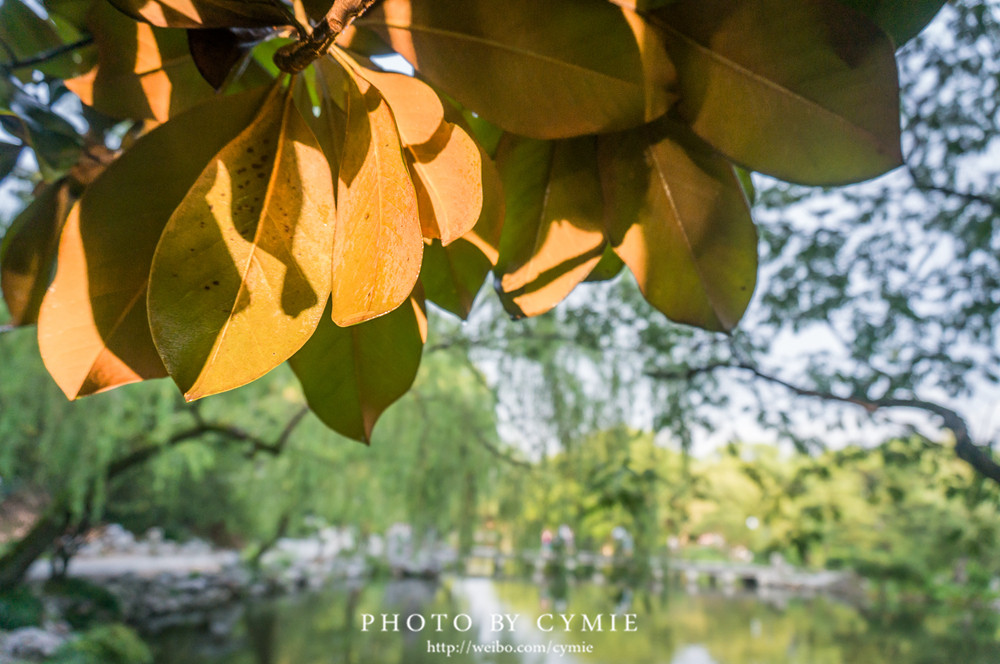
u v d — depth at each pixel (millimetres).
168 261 383
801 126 516
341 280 362
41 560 15680
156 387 6988
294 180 418
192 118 437
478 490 6383
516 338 5020
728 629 13438
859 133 506
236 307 385
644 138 607
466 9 497
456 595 10406
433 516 6727
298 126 432
